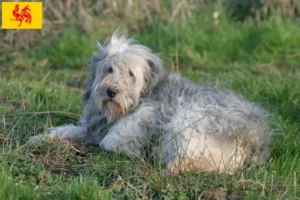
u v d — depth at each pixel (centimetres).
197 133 998
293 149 1126
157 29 2027
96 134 1118
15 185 905
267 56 1855
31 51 1970
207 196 916
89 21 2066
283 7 2122
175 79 1122
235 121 1017
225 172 975
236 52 1922
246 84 1537
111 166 1001
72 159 1041
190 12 2112
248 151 1020
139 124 1059
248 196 902
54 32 2044
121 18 2108
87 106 1133
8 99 1391
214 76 1666
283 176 1012
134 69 1063
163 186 929
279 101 1428
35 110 1295
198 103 1039
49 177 956
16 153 1031
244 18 2164
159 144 1021
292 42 1936
